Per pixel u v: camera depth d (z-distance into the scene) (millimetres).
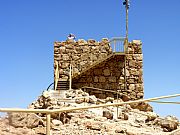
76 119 18578
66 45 35438
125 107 25391
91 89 34406
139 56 34906
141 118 22000
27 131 9633
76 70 35000
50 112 8750
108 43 35000
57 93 27453
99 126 16828
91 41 35250
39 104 26094
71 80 34688
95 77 34625
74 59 35188
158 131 17859
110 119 20172
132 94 34594
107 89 34469
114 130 16484
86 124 17047
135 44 35062
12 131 8531
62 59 35281
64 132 15578
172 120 19031
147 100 12930
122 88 34562
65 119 18172
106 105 11070
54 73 34688
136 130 17250
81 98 26094
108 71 34719
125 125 18609
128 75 34719
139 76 34719
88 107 10234
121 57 34812
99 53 35031
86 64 35031
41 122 12312
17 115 8852
